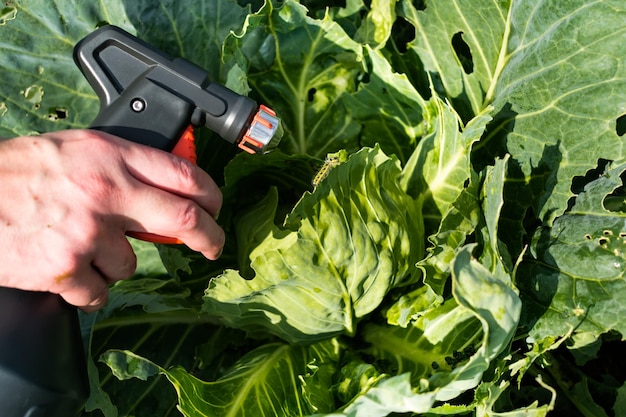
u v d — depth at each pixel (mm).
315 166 649
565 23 619
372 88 658
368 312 608
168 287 664
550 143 617
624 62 601
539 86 625
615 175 609
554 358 701
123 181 520
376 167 594
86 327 637
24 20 659
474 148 646
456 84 669
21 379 511
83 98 670
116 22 659
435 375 536
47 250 515
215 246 556
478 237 600
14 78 658
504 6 662
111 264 533
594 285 599
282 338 636
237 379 610
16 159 516
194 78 561
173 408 642
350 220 574
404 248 601
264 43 652
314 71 667
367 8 703
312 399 592
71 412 536
